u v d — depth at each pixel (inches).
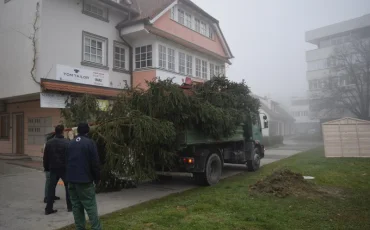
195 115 315.6
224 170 481.1
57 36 504.7
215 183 356.8
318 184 329.4
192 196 285.1
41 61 478.3
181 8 741.9
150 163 304.2
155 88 307.1
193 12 776.3
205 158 343.0
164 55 650.8
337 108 1344.7
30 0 499.2
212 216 217.5
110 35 609.3
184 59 720.3
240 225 197.2
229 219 209.5
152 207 248.8
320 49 1838.1
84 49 554.9
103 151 297.6
